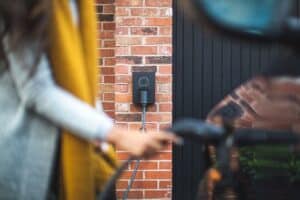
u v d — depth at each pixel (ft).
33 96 5.94
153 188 20.30
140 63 20.25
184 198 21.13
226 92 21.11
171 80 20.26
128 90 20.25
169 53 20.27
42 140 6.14
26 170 6.13
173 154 21.07
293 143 5.47
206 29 4.95
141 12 20.21
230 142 5.45
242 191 5.58
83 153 6.23
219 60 21.09
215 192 5.62
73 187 6.29
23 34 5.86
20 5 5.83
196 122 5.66
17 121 6.06
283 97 5.45
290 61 5.42
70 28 6.24
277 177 5.58
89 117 5.96
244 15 4.77
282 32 4.83
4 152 6.08
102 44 21.43
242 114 5.58
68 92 6.15
